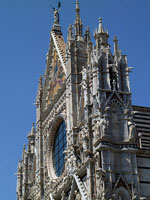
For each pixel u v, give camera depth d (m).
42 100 74.94
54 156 67.50
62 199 57.56
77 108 60.00
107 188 47.16
